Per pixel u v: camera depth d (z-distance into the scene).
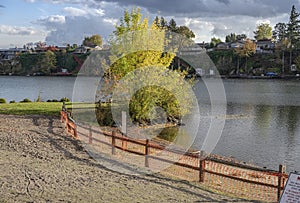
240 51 96.62
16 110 24.45
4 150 13.45
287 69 91.75
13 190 8.69
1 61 112.50
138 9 20.36
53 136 16.16
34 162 11.71
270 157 17.39
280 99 43.31
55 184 9.35
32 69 105.56
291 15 96.31
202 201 8.68
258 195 9.86
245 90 56.53
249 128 24.59
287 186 7.22
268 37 128.00
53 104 27.77
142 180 10.24
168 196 8.85
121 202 8.18
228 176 9.86
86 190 8.95
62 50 111.19
